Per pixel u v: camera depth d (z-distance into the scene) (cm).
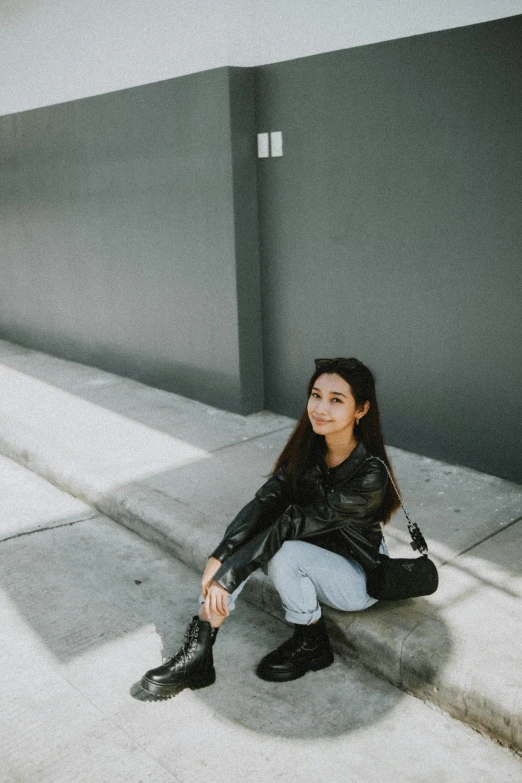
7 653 306
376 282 462
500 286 402
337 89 451
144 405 588
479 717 253
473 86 389
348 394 258
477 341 420
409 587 277
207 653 277
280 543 265
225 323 543
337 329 495
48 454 486
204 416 557
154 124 558
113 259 644
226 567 263
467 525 370
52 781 240
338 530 273
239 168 505
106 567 375
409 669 272
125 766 245
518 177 382
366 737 254
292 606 274
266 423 539
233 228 512
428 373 449
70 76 643
